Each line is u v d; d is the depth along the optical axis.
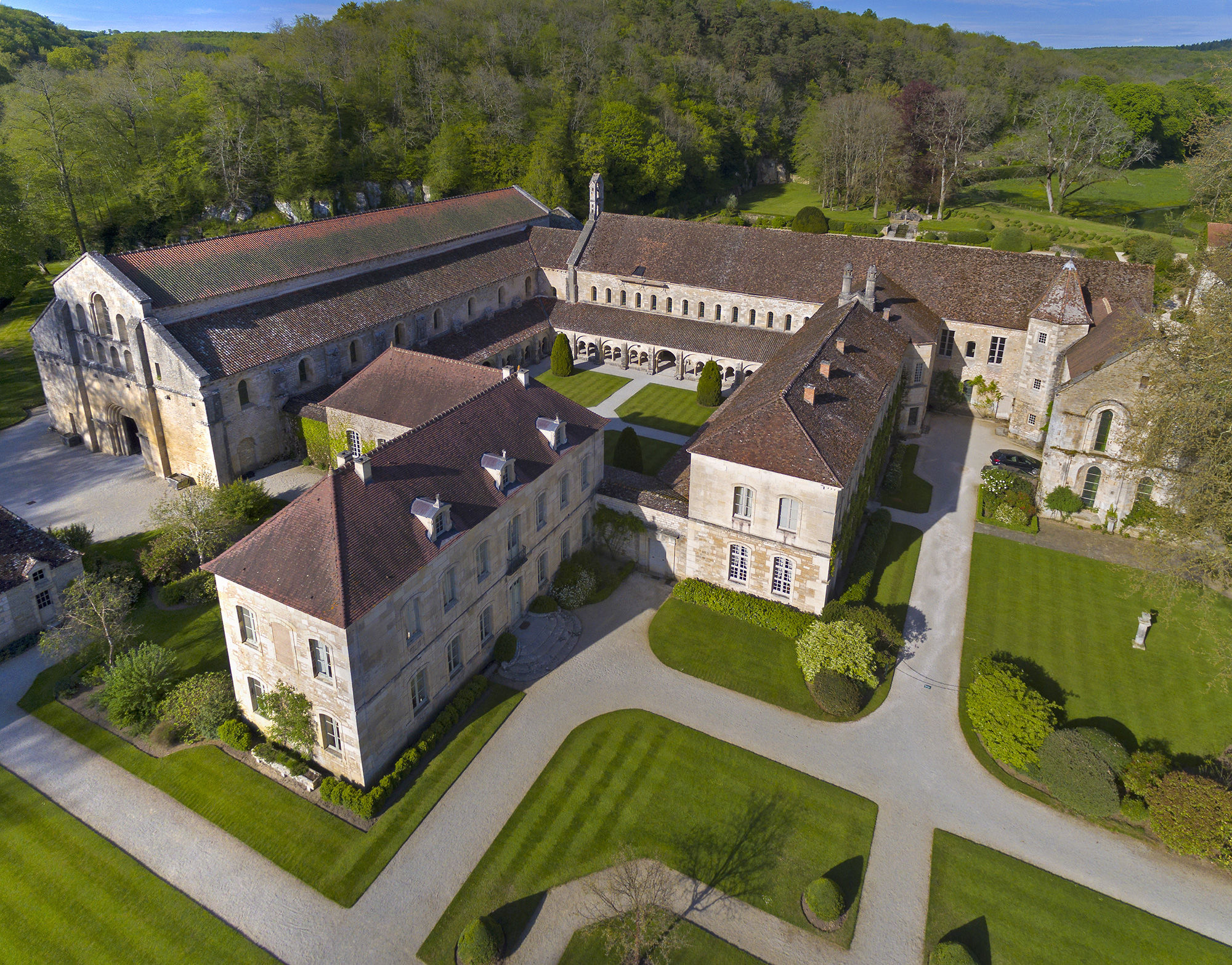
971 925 34.44
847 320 67.75
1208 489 47.03
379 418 63.66
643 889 34.28
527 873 36.38
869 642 47.78
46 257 124.56
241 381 66.69
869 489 61.09
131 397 67.88
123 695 42.81
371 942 33.44
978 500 67.56
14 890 35.41
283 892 35.38
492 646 48.62
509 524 47.78
